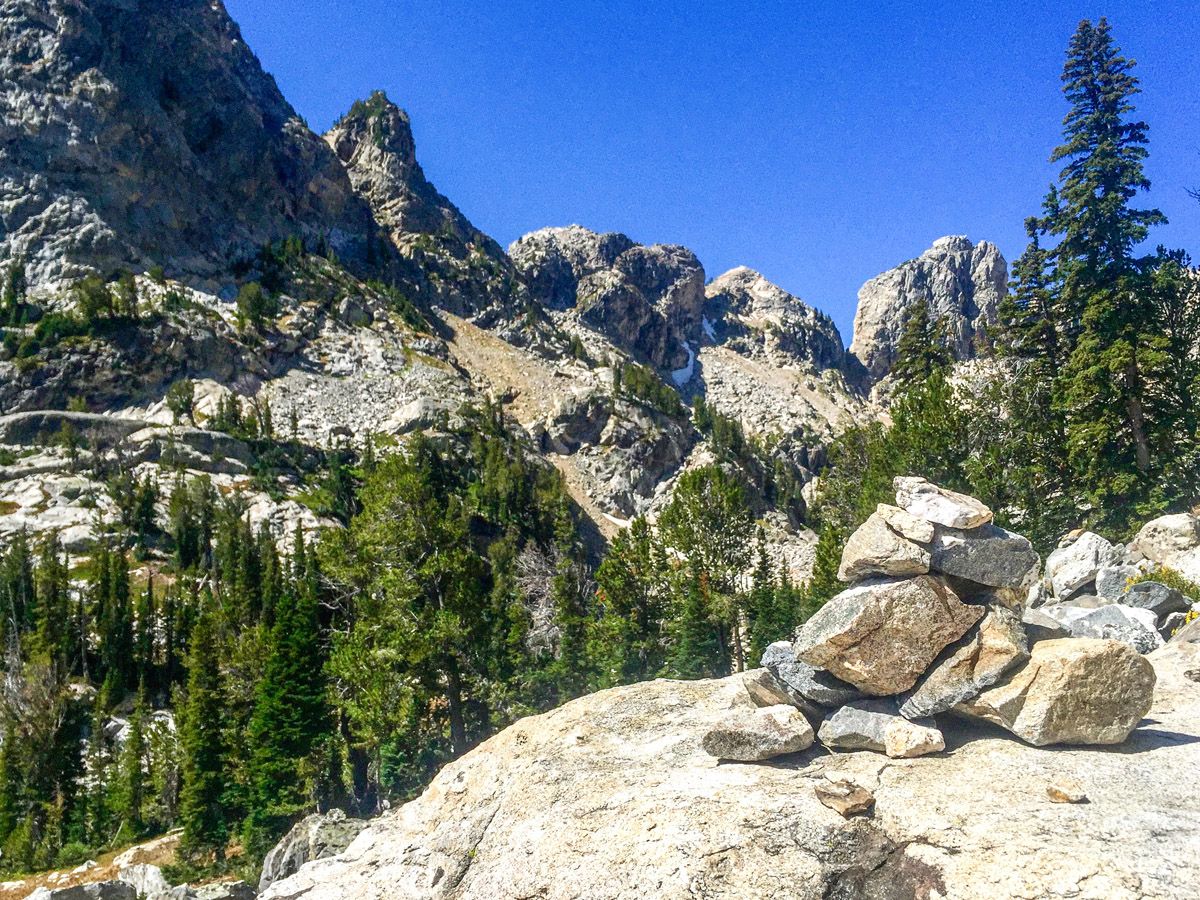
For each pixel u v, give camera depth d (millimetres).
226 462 111250
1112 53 42906
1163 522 25297
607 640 47156
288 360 147375
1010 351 49781
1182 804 7918
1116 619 15320
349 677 34969
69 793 52406
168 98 172625
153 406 122812
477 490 117312
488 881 10031
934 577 10203
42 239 139500
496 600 62281
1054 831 7773
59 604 71500
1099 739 9461
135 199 152000
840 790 8789
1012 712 9555
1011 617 10109
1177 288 43000
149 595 75312
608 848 9273
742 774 10031
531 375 192250
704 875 8422
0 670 63344
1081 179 42844
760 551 51312
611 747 11836
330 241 196875
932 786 8984
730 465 168625
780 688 11242
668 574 49500
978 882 7492
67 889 23500
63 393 119000
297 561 79875
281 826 38406
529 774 11586
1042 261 46000
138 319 129625
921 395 38062
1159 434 37531
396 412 141625
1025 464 37812
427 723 37531
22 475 100500
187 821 40844
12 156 143875
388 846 12539
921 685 10078
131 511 95250
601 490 157375
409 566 35125
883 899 7859
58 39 153750
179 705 54062
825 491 49781
